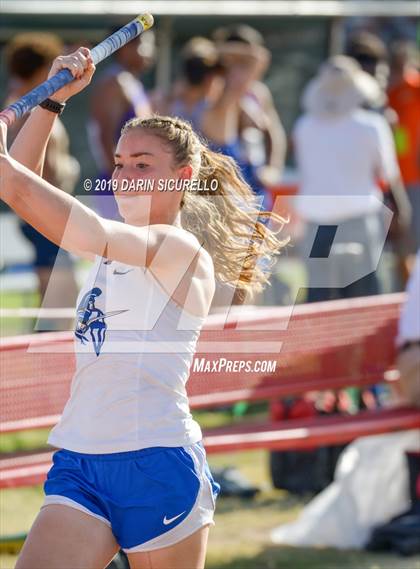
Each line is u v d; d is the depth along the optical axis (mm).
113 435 8883
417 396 16156
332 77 21328
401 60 27094
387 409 16266
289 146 37812
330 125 21328
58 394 13633
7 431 13297
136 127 9055
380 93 26016
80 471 8938
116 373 8898
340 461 17438
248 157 22062
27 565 8602
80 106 33938
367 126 21297
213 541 15719
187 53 21953
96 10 31422
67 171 19797
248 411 22453
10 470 12961
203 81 21641
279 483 17969
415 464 15492
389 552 15422
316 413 17219
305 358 15867
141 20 9508
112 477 8867
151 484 8859
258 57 21281
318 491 17797
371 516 15719
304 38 37344
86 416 8961
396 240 24531
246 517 16859
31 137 9422
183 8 33031
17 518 16312
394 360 16797
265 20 36156
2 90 30281
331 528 15711
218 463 19781
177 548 8992
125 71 21641
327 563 14844
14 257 24578
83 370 9023
